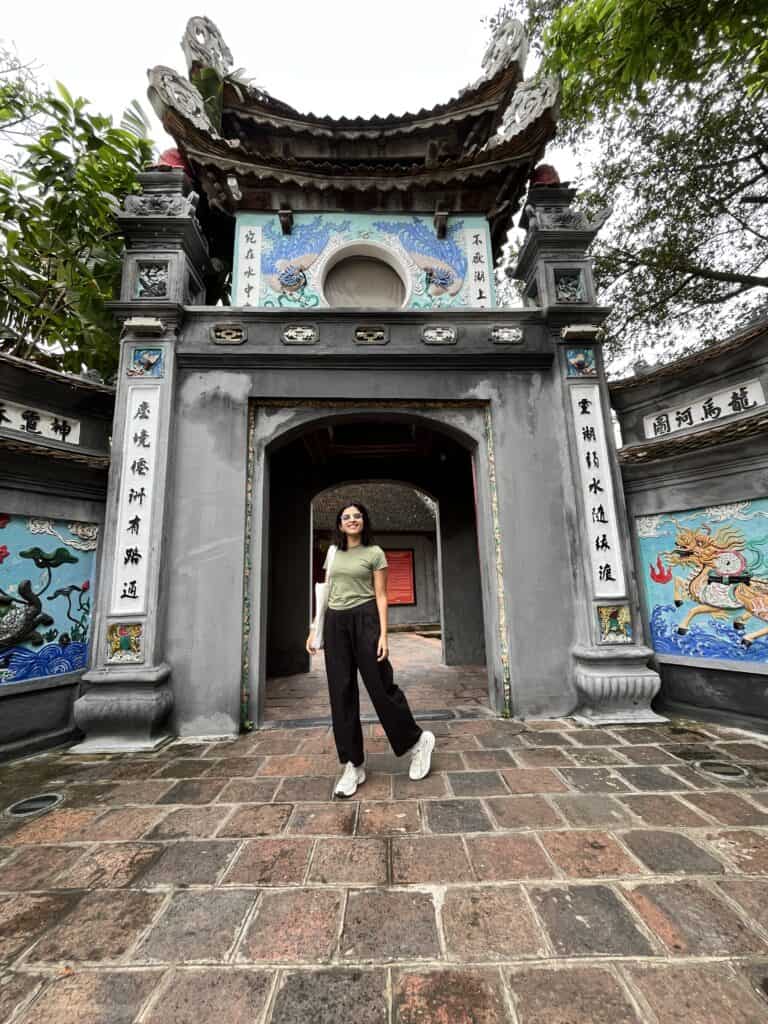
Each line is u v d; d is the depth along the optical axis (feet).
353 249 16.08
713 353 12.16
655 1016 3.92
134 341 13.08
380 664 8.55
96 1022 3.96
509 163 15.43
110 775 9.17
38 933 4.99
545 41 14.82
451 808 7.55
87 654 11.87
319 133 18.57
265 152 19.03
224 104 17.39
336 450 22.61
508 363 13.91
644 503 13.32
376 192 15.87
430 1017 3.94
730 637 11.51
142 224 13.66
